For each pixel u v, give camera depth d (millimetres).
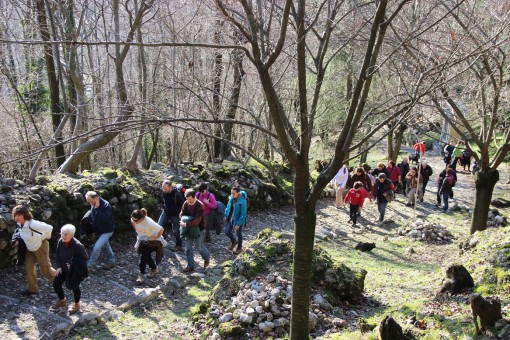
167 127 13703
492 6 7520
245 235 12148
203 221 9203
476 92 9492
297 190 4461
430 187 20078
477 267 6805
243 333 5801
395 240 11953
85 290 7930
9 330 6301
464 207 15570
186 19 8828
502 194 18500
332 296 6586
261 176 14992
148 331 6527
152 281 8672
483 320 4656
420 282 7664
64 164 10766
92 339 6262
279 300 6141
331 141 20266
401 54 6926
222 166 14555
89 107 12141
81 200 9570
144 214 8453
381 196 13570
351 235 12539
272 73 8500
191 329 6383
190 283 8555
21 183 9156
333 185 17375
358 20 6758
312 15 6770
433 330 4941
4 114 15180
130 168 12094
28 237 7117
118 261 9461
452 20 8242
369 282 7988
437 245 11297
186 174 13133
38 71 15430
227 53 10391
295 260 4648
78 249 6914
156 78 10469
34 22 10852
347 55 15367
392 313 5770
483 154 9008
